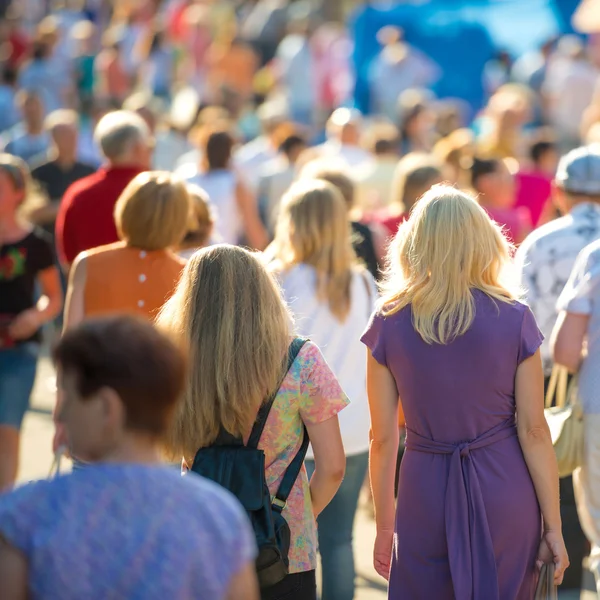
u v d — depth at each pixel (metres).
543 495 11.44
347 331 15.16
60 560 6.95
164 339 7.55
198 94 59.78
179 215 15.03
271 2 71.94
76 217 18.70
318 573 18.77
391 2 55.09
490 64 53.03
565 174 15.70
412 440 11.75
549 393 15.51
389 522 12.16
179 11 65.25
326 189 15.34
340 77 58.72
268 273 11.51
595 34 50.62
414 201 20.39
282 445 11.38
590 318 13.84
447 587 11.45
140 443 7.43
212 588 7.17
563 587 15.73
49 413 28.00
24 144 34.97
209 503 7.35
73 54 66.06
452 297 11.41
